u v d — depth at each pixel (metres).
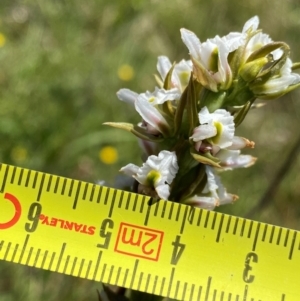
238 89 0.09
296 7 0.22
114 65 0.19
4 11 0.20
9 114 0.17
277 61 0.09
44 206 0.09
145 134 0.09
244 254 0.09
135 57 0.20
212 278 0.09
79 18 0.20
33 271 0.15
